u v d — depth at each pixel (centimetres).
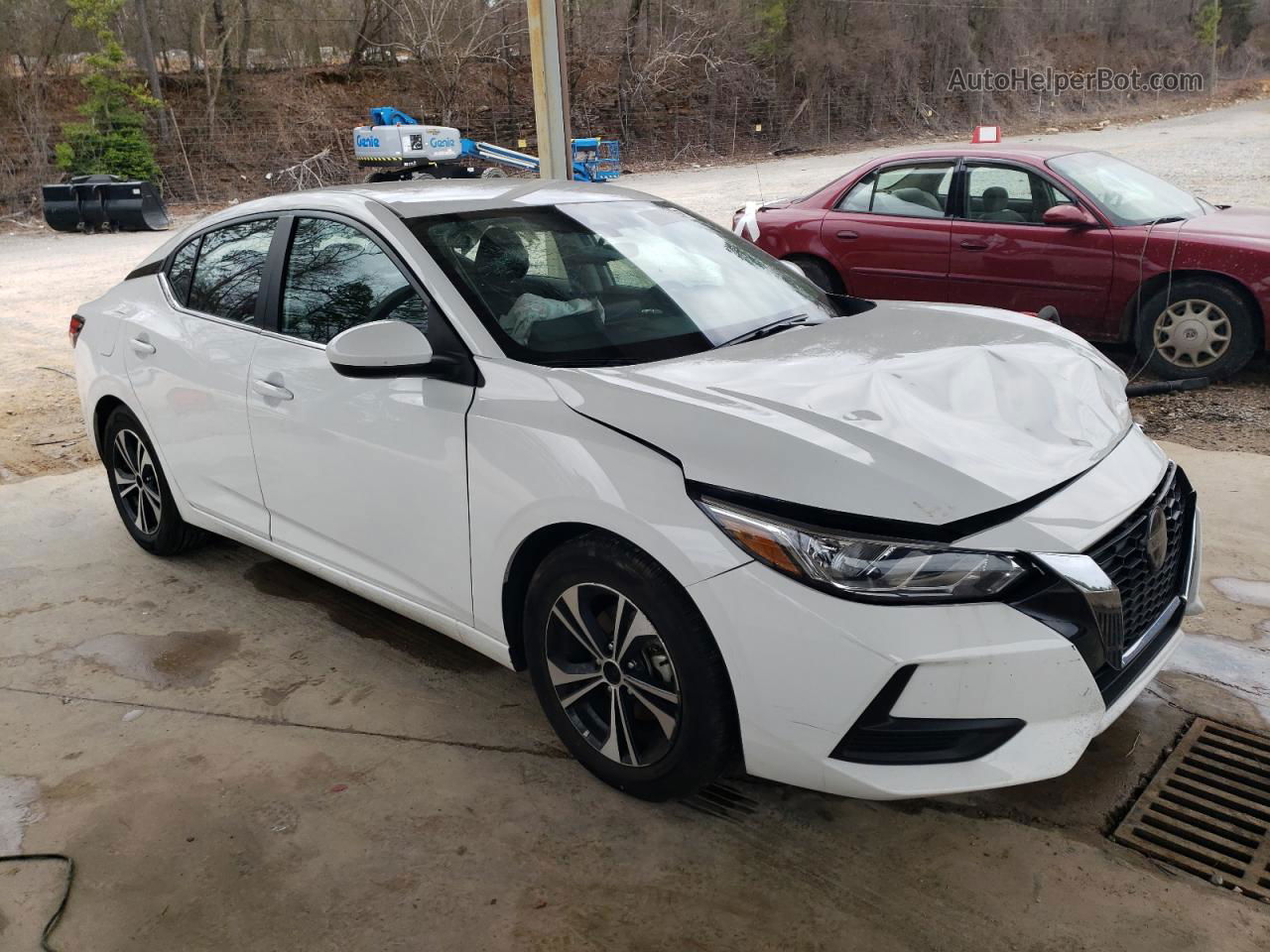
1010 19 5222
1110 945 219
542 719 314
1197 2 6200
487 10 3659
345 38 3556
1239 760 279
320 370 322
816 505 218
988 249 686
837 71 4334
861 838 255
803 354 284
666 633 239
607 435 247
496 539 272
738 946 222
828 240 757
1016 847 250
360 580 330
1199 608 279
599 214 351
